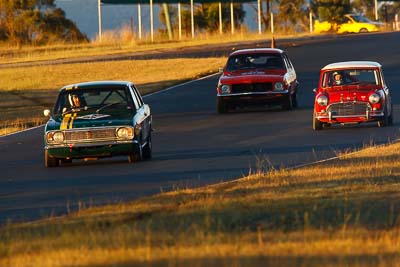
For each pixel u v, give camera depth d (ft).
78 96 212.02
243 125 276.41
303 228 121.19
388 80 395.75
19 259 106.93
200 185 165.48
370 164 179.01
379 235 114.52
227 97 308.60
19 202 159.94
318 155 202.28
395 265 97.55
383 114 249.96
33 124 314.35
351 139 229.66
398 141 219.20
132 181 176.86
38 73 495.82
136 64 519.19
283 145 225.35
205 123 288.10
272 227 122.72
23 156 233.14
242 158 204.54
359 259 100.73
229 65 318.45
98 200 155.84
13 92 423.23
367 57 498.28
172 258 102.53
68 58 597.11
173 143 242.99
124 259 102.99
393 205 136.15
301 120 280.72
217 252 105.19
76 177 187.83
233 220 127.13
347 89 253.03
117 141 201.67
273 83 306.76
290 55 536.42
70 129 202.59
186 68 490.08
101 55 610.24
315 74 438.40
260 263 99.91
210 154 215.31
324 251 104.99
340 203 137.49
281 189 153.07
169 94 389.39
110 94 212.23
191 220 128.26
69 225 128.57
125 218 132.26
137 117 205.98
